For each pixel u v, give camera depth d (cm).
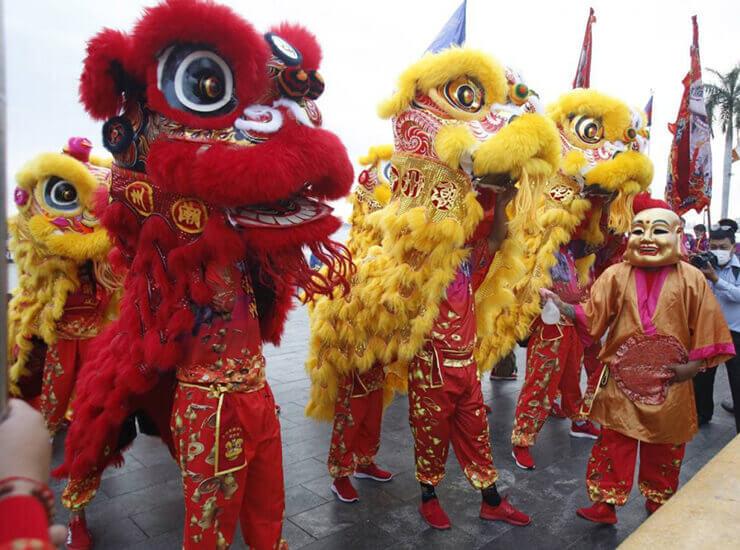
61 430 421
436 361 279
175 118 176
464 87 271
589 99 381
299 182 177
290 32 204
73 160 337
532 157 257
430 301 275
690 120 488
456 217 274
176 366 198
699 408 462
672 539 134
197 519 187
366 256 309
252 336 202
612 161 367
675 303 271
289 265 202
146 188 190
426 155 274
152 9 172
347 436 312
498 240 303
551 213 378
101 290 367
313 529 290
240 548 274
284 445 402
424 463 292
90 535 273
